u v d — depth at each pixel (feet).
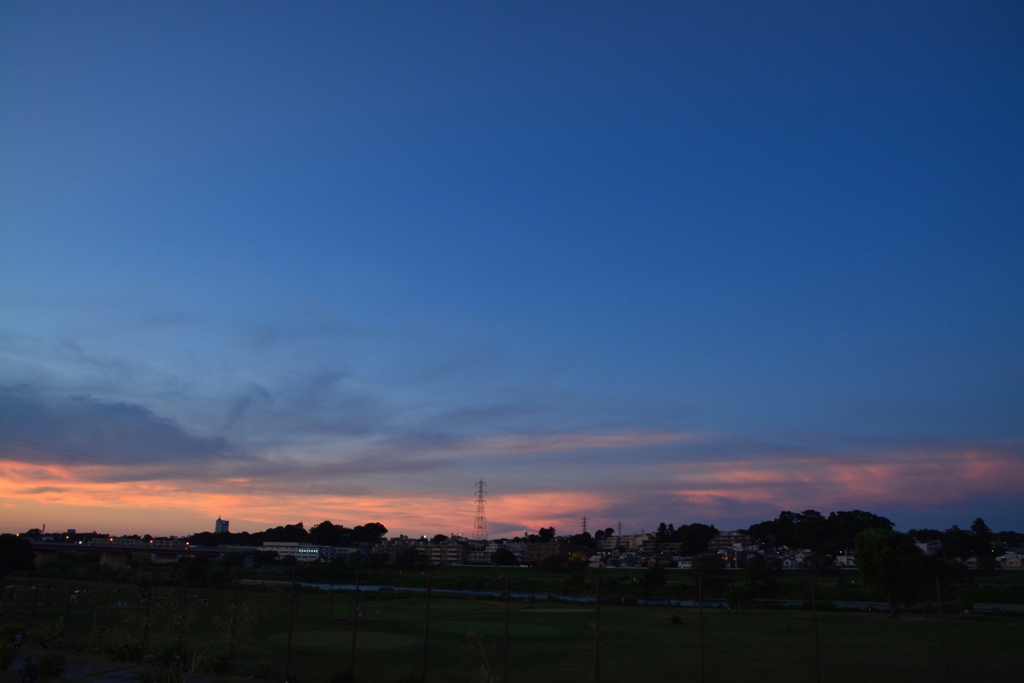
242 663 116.67
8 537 331.16
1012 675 123.54
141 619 130.21
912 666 133.28
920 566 233.35
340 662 132.26
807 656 146.61
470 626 204.03
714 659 143.64
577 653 151.33
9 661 105.70
